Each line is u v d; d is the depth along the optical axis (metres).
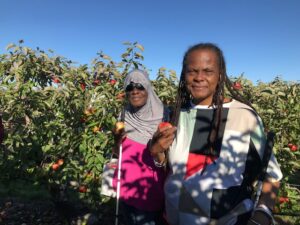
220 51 1.70
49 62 4.54
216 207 1.60
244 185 1.62
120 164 2.96
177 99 1.83
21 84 4.21
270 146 1.61
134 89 2.85
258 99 4.41
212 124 1.66
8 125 4.40
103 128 4.09
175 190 1.70
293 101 4.58
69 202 4.61
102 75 4.50
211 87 1.68
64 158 4.21
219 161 1.62
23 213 5.11
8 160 4.26
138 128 2.96
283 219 4.86
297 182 5.99
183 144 1.73
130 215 3.01
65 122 4.19
